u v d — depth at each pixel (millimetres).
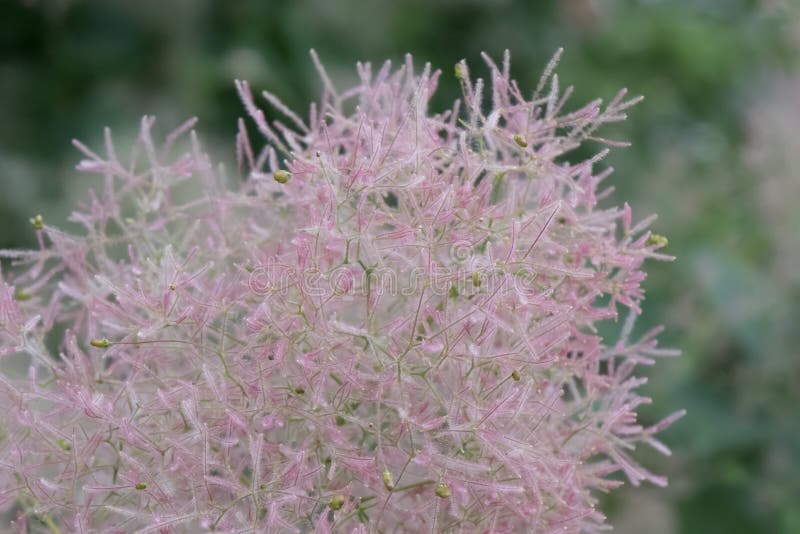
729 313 770
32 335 543
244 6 993
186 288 525
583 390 568
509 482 506
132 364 513
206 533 508
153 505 507
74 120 972
